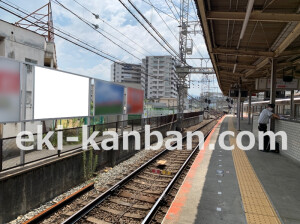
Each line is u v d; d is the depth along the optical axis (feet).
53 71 22.43
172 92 279.28
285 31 23.93
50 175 19.86
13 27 41.88
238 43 27.91
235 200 14.98
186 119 84.43
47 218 16.03
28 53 44.45
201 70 80.12
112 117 58.59
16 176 16.52
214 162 25.05
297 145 24.13
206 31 22.97
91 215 16.29
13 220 16.30
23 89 19.27
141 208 17.25
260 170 21.85
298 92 80.89
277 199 15.14
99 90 30.60
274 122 31.83
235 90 62.69
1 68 17.19
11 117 17.98
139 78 258.16
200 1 16.48
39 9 50.44
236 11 19.29
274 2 18.42
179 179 23.85
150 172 27.04
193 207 13.98
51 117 22.34
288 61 37.83
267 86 37.40
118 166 30.91
